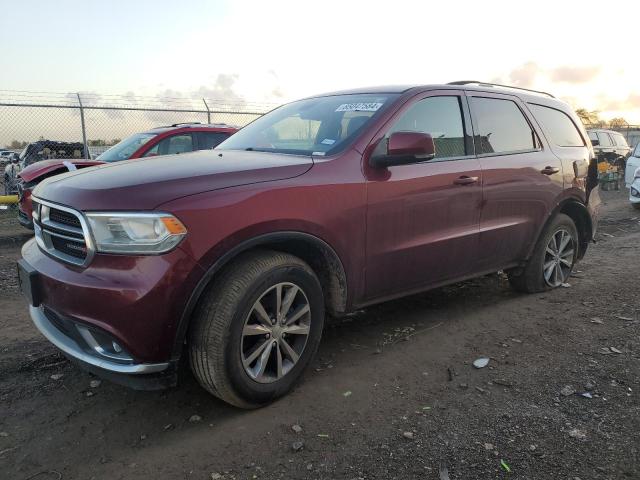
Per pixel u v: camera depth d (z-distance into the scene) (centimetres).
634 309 459
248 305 281
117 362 268
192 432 281
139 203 261
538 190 466
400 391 322
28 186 719
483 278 569
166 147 805
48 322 303
